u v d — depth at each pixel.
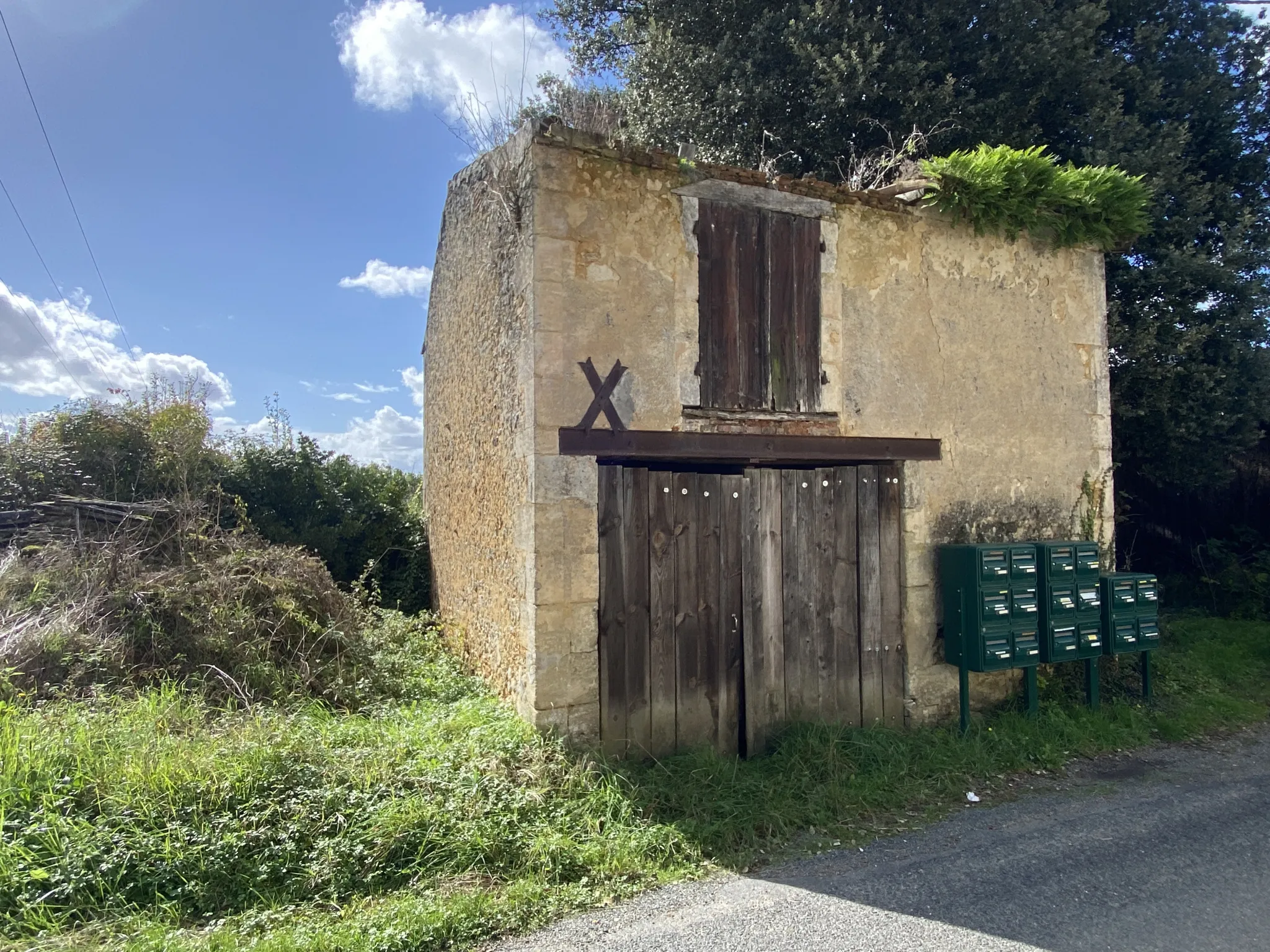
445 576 8.55
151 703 4.88
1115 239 7.19
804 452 5.81
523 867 3.84
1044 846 4.30
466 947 3.27
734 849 4.22
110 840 3.54
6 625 5.77
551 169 5.05
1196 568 10.91
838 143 9.98
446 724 5.10
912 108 9.48
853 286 6.04
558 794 4.43
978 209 6.36
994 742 5.83
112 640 5.74
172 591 6.23
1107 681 7.01
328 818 3.89
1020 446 6.78
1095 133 9.61
